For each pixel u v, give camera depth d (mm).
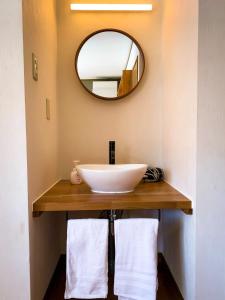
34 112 1271
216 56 1229
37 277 1319
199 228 1262
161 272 1872
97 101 1933
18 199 1154
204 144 1242
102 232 1263
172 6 1635
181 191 1465
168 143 1753
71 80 1917
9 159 1145
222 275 1284
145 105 1939
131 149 1950
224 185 1259
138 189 1557
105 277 1271
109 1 1885
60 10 1883
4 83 1127
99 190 1446
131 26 1903
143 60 1903
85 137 1938
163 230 1943
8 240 1170
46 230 1540
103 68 1901
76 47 1902
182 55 1443
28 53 1188
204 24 1219
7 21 1113
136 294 1276
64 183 1776
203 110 1236
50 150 1628
